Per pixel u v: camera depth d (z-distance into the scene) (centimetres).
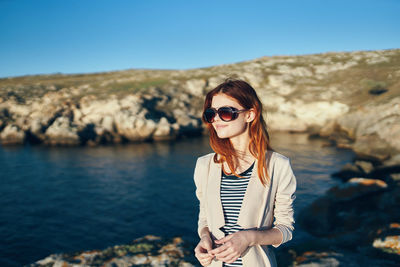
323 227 991
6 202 1591
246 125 161
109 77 6688
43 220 1339
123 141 3634
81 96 4338
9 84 5919
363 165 1930
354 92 3578
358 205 1081
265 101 4159
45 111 3916
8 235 1182
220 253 132
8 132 3538
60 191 1775
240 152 162
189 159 2600
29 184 1930
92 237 1151
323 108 3650
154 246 637
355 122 3014
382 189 1131
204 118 161
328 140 3234
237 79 164
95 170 2270
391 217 912
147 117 3812
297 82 4466
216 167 165
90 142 3444
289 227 150
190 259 567
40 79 7288
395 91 3030
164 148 3166
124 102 4022
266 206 151
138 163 2481
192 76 5450
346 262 582
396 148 2209
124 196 1656
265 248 153
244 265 144
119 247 630
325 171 2044
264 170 151
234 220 151
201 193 176
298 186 1725
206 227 167
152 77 5841
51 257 575
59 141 3447
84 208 1484
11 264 961
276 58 6506
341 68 4466
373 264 565
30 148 3259
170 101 4431
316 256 620
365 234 766
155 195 1655
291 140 3331
